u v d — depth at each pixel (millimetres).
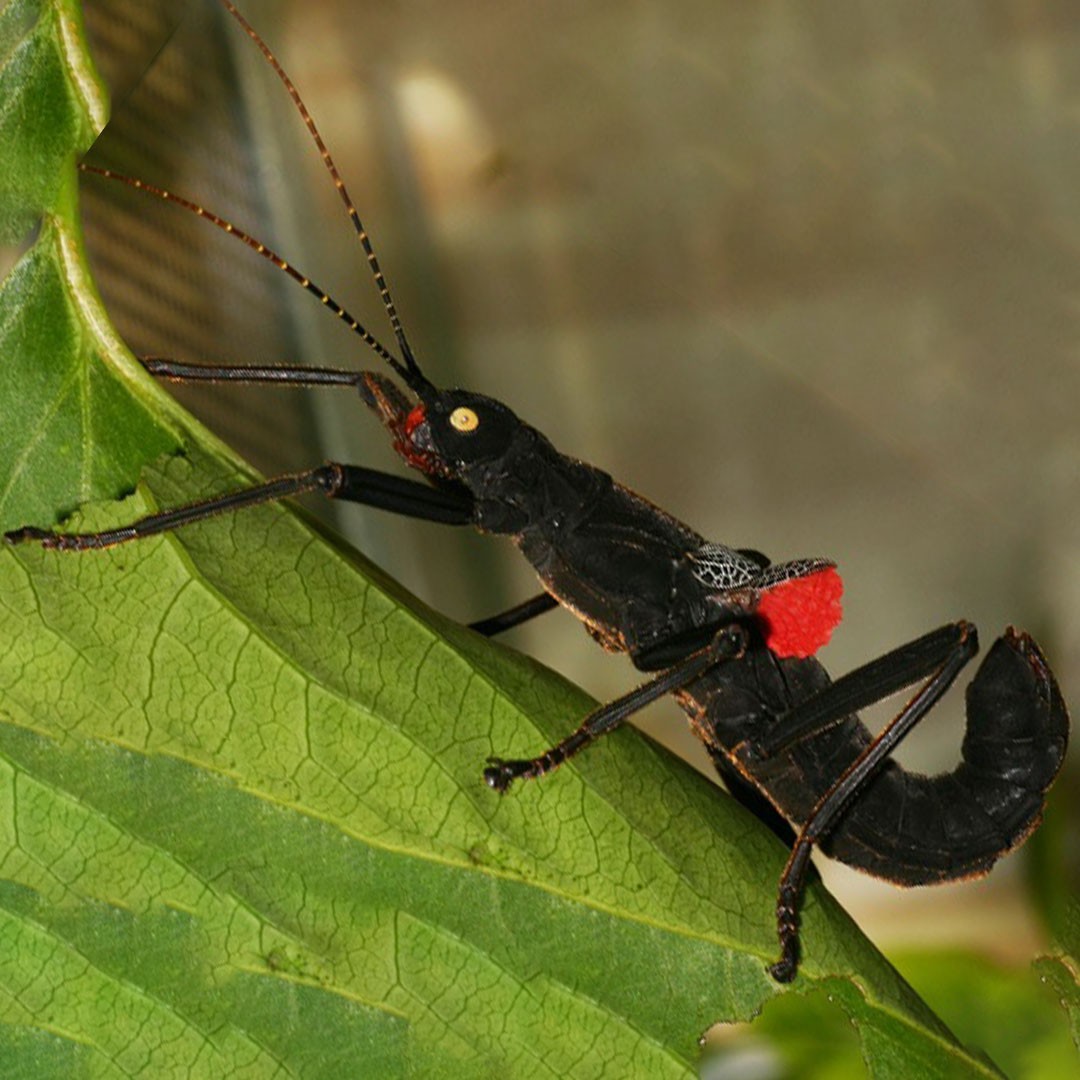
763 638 312
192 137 382
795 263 442
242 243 386
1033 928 300
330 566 284
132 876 278
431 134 436
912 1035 285
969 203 436
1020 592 419
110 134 307
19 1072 277
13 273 281
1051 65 430
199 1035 278
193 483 283
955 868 311
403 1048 279
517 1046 280
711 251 446
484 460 312
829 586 311
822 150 443
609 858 283
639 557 314
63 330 281
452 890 281
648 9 444
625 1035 281
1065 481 424
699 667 306
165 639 281
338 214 417
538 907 282
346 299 416
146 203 373
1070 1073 309
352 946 280
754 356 439
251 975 278
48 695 279
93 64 281
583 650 414
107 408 282
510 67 447
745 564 314
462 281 439
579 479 315
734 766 314
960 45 436
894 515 431
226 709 280
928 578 427
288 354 394
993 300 433
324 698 281
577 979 281
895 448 433
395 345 422
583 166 444
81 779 278
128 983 277
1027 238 433
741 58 447
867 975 286
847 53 443
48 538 281
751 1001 284
